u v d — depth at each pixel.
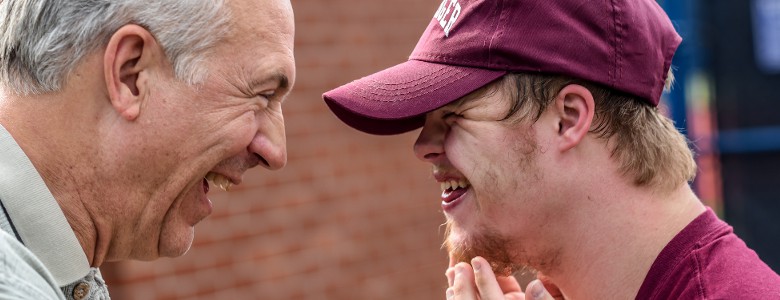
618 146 1.73
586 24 1.72
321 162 4.26
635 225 1.72
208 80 1.60
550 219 1.75
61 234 1.54
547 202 1.73
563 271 1.79
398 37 4.70
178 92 1.58
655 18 1.80
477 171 1.75
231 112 1.63
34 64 1.53
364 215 4.49
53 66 1.52
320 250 4.23
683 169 1.78
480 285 1.74
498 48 1.71
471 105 1.74
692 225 1.71
